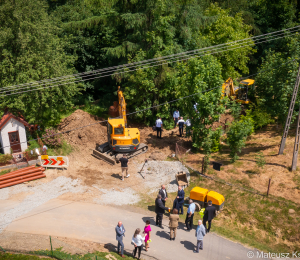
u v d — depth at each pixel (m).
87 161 21.09
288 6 35.72
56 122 24.98
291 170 17.61
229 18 29.08
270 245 13.74
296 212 14.59
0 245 13.12
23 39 20.67
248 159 19.64
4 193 17.25
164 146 22.86
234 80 30.70
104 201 16.78
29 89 20.95
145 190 18.00
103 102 31.30
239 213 15.44
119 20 26.59
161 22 24.08
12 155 20.03
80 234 14.04
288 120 18.83
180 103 21.48
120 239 12.41
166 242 13.64
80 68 32.75
